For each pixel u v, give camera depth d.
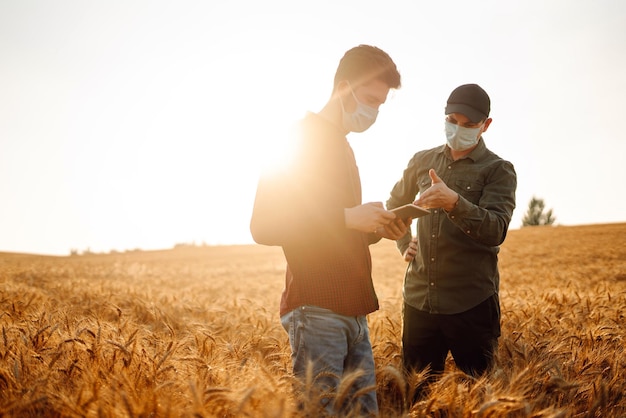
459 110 3.60
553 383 3.17
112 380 2.83
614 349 4.22
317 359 2.60
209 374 3.12
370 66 2.62
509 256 28.08
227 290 14.03
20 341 3.63
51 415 2.61
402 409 3.29
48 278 15.59
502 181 3.71
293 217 2.50
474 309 3.76
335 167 2.65
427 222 3.92
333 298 2.61
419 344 3.97
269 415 2.22
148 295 9.05
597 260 24.41
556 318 5.80
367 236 2.96
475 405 2.80
